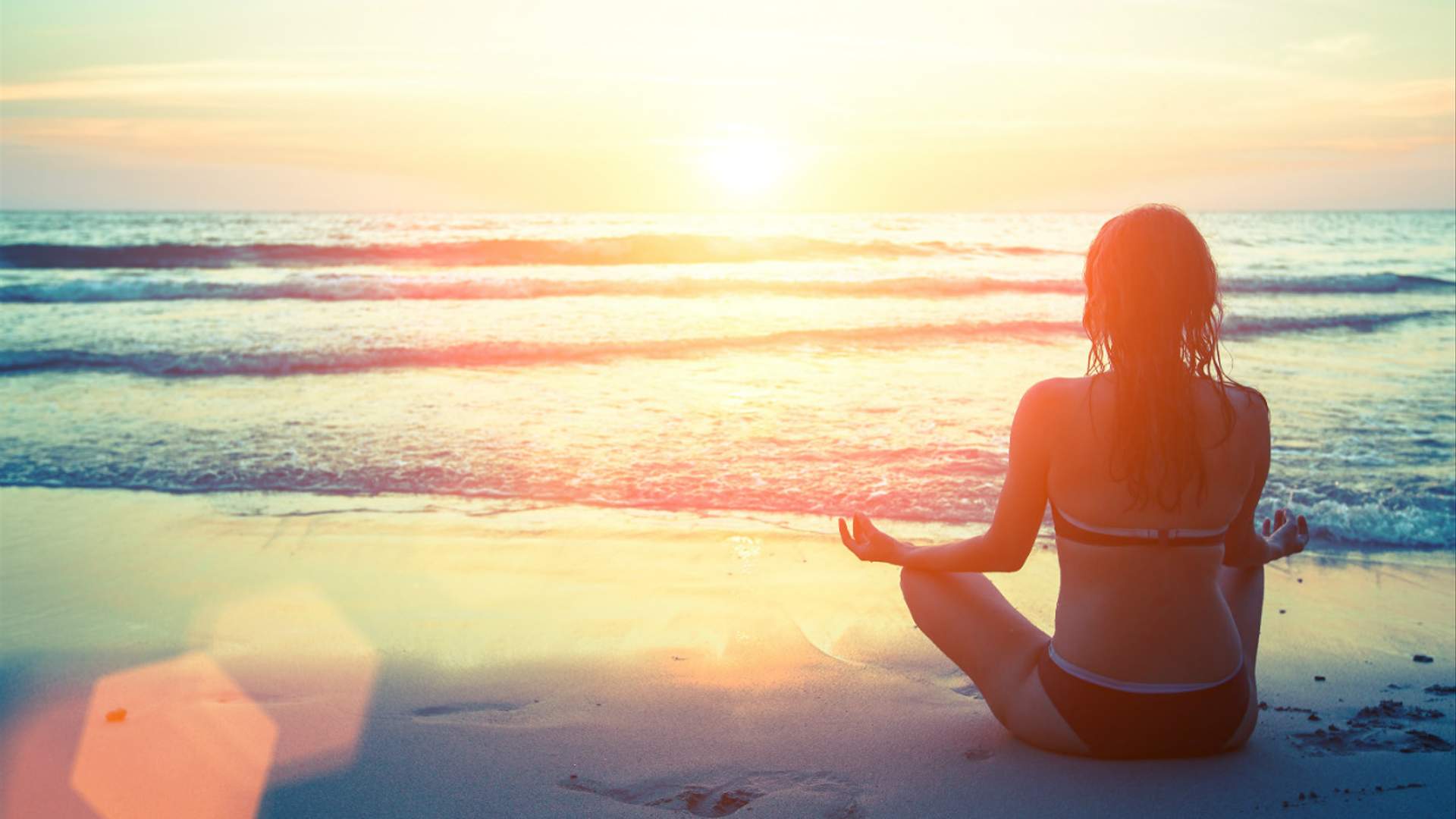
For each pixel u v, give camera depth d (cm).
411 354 969
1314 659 338
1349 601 403
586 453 631
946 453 628
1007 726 241
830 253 2177
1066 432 206
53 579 420
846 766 238
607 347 1022
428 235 2850
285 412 754
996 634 240
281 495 552
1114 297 199
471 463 611
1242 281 1850
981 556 221
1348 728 268
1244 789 218
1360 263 2456
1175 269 195
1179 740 216
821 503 535
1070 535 213
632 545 466
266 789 231
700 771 239
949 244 2506
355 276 1650
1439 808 212
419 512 521
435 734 263
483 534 484
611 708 281
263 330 1141
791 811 216
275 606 384
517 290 1522
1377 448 648
